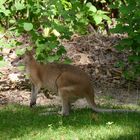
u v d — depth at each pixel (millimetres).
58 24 12320
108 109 10188
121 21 11586
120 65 13039
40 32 13500
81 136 8555
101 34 16516
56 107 10883
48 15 12023
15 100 11633
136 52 12000
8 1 12609
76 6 12492
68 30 12047
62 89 10273
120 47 11742
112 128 8992
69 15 12211
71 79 10266
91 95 10266
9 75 12891
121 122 9320
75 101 10703
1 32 12711
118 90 12570
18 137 8734
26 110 10539
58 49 12992
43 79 10766
